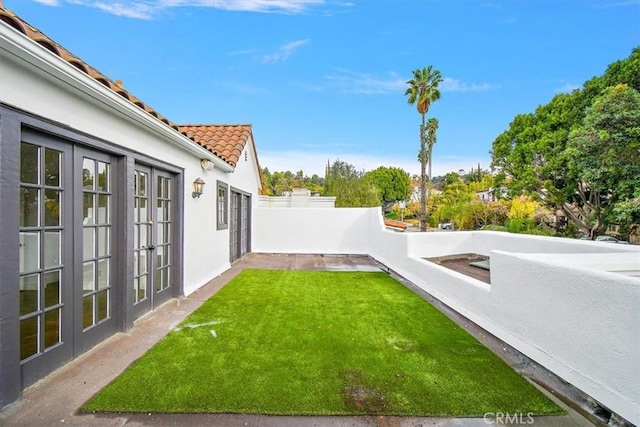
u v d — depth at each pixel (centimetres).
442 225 2962
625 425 236
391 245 898
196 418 240
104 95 331
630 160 920
